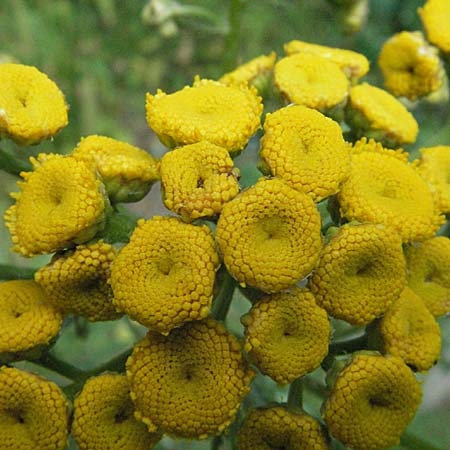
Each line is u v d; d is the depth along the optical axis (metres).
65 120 0.07
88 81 0.15
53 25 0.15
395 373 0.06
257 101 0.07
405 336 0.06
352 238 0.06
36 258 0.13
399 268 0.06
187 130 0.06
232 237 0.06
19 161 0.08
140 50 0.15
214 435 0.06
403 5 0.13
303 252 0.06
